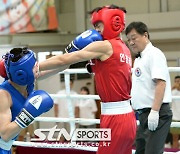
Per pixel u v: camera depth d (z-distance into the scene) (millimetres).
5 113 2033
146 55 2857
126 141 2520
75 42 2441
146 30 2875
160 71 2762
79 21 9055
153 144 2867
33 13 7906
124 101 2514
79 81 8648
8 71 2041
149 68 2840
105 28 2482
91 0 9062
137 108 2961
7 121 2002
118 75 2473
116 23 2490
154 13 8297
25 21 7754
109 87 2473
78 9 9047
